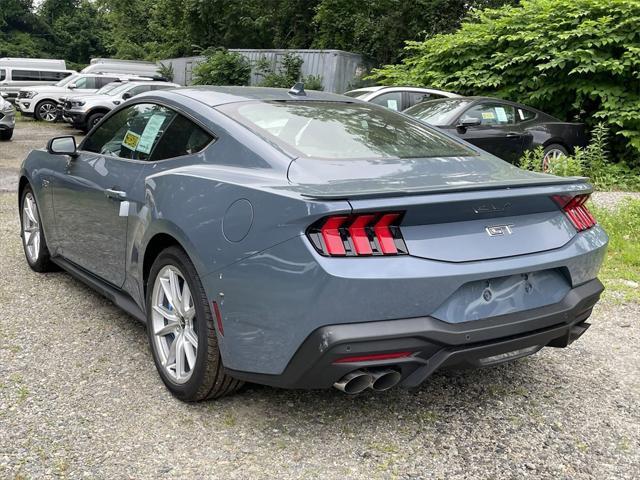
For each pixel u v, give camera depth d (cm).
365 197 254
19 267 555
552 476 268
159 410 313
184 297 316
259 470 266
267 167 299
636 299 510
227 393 318
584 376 368
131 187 365
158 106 385
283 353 266
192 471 263
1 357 369
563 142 1134
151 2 4072
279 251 261
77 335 405
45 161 492
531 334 295
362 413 317
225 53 2498
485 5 2136
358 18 2345
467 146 376
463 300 277
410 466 273
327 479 262
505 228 293
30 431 289
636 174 1176
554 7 1277
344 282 249
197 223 298
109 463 267
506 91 1332
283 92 395
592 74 1225
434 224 274
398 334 258
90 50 7338
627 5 1179
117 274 391
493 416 318
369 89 1209
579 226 320
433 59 1459
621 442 297
